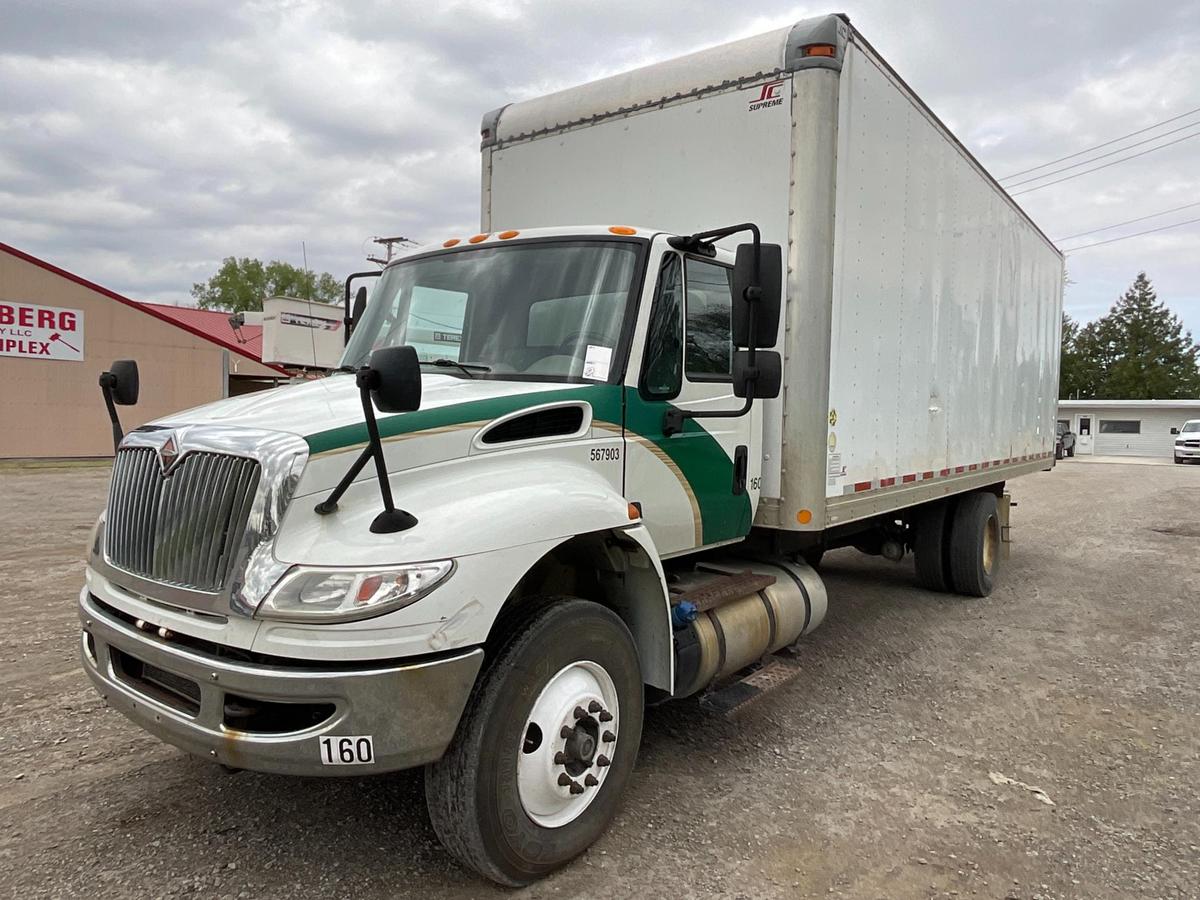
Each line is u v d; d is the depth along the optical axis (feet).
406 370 8.34
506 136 18.92
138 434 10.16
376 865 10.13
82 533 33.99
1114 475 89.86
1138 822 11.76
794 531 16.21
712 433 13.53
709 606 13.10
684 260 12.91
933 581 26.25
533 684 9.47
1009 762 13.73
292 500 8.45
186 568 8.89
